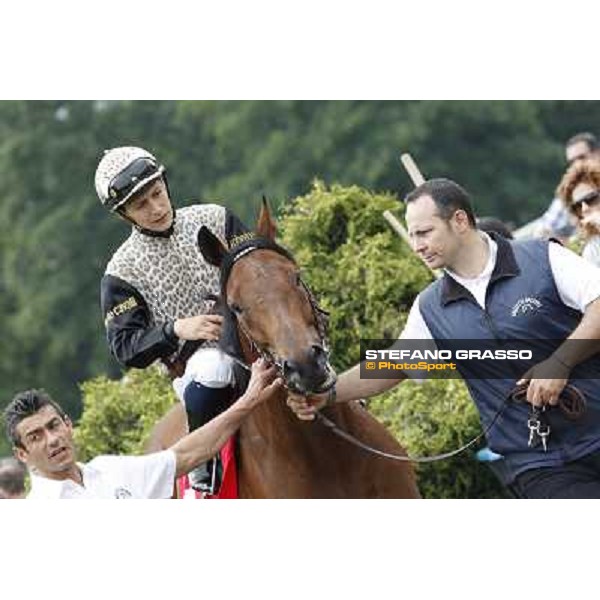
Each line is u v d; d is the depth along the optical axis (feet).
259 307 28.60
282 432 30.66
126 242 32.99
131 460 31.37
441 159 113.19
